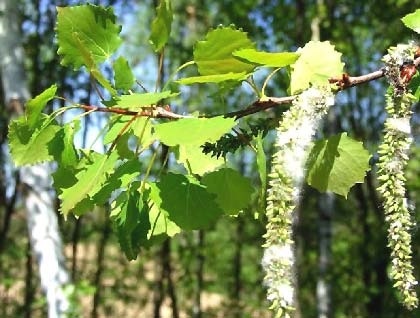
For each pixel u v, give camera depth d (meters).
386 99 1.72
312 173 1.89
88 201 1.90
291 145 1.52
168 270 13.30
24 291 12.09
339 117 11.95
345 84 1.75
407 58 1.74
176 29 12.55
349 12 11.05
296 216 1.51
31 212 6.55
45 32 11.55
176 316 13.28
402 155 1.67
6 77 6.84
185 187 1.94
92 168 1.80
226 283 15.40
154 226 2.03
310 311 12.84
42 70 11.48
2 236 12.65
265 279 1.40
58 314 6.31
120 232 1.85
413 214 1.68
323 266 10.15
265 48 11.19
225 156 1.92
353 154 1.87
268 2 11.47
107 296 13.39
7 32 6.89
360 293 11.78
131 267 14.18
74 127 1.97
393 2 10.48
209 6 12.39
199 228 1.92
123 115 1.98
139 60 13.02
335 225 14.33
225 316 14.34
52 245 6.52
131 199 1.85
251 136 1.89
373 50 11.34
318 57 1.78
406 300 1.61
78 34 1.98
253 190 2.06
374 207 12.91
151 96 1.71
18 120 1.93
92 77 1.92
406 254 1.63
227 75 1.70
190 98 10.96
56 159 1.96
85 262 13.80
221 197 2.08
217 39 1.75
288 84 1.86
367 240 12.37
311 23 10.63
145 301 13.96
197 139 1.61
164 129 1.65
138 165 1.87
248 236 14.40
